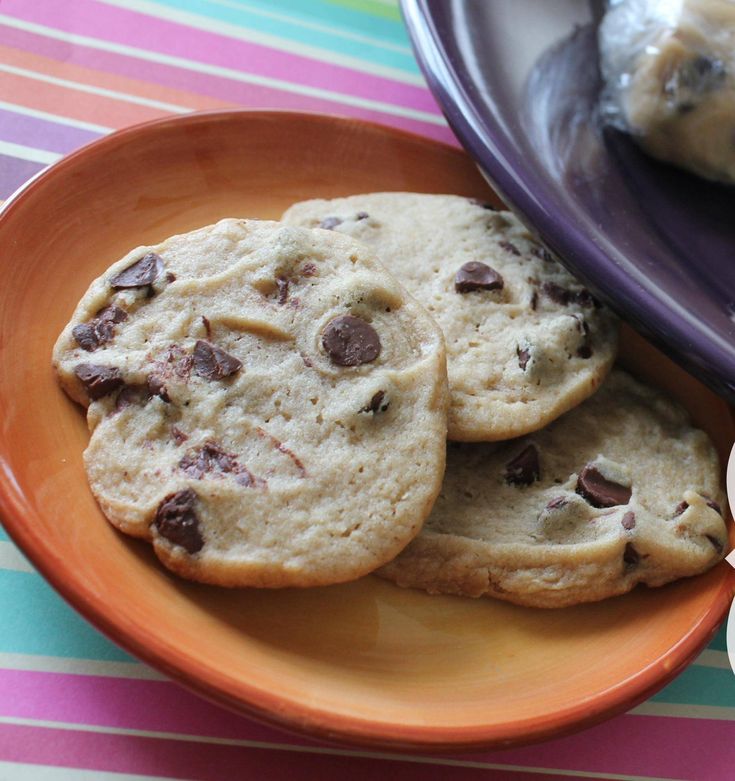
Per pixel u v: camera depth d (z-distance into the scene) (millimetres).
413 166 335
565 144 330
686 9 338
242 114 317
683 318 278
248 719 235
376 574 260
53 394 259
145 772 236
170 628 233
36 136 316
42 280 273
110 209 292
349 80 374
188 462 247
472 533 265
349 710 230
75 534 240
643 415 295
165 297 263
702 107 332
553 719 239
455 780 248
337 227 299
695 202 335
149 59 349
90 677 243
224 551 240
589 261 283
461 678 250
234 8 377
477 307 289
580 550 262
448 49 315
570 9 360
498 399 275
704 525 271
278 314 263
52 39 341
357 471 250
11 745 233
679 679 271
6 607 248
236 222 278
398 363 262
